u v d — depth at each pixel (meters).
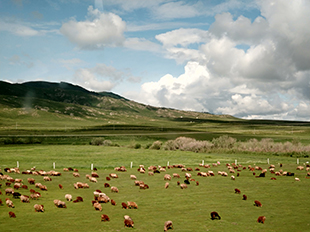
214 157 62.50
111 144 98.06
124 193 22.11
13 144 101.56
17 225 13.36
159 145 89.88
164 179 29.62
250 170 39.19
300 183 26.97
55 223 13.73
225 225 13.64
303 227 13.26
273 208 17.16
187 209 16.95
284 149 74.94
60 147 85.94
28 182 26.86
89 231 12.59
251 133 160.62
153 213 15.99
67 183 27.09
